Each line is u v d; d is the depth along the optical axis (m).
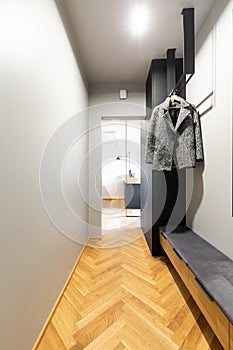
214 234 1.99
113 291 1.99
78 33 2.42
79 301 1.84
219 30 1.87
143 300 1.85
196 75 2.44
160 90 2.94
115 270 2.43
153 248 2.86
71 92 2.31
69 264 2.21
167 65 2.76
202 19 2.16
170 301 1.83
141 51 2.79
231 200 1.69
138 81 3.67
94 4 1.98
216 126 1.94
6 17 0.96
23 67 1.14
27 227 1.21
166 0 1.94
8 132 0.99
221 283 1.30
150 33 2.43
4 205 0.96
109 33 2.42
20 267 1.12
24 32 1.15
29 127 1.23
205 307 1.31
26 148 1.19
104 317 1.64
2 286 0.95
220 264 1.59
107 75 3.45
